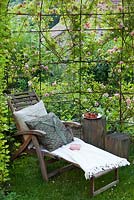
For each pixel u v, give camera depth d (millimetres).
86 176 4277
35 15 5828
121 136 5262
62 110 6137
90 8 5859
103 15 5871
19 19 5758
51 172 4832
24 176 4879
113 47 5934
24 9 5742
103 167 4398
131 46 5844
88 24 5918
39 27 5875
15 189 4551
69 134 5012
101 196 4430
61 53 6047
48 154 4684
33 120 4875
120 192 4523
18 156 5156
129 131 5914
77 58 6047
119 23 5812
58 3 5871
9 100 5129
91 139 5305
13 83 5938
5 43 4957
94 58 6051
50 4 5871
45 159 5258
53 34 6199
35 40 6059
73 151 4688
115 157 4633
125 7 5734
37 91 6051
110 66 6051
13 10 5676
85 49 6008
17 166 5156
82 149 4762
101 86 6109
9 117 5379
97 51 6027
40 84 6031
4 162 4418
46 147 4742
